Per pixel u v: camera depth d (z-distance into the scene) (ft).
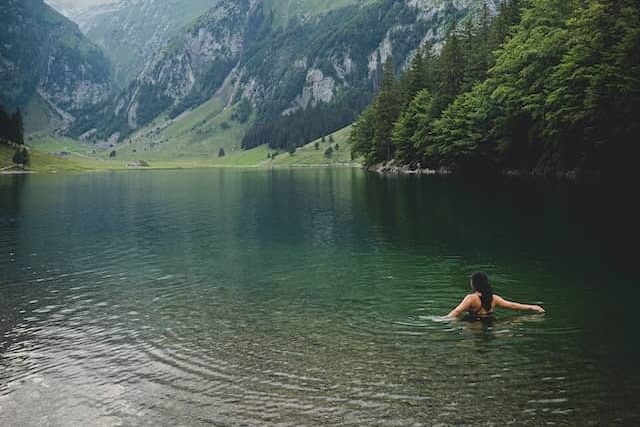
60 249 91.86
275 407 32.65
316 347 42.50
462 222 110.63
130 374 38.37
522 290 57.67
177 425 30.99
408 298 56.65
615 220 103.14
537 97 208.13
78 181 366.02
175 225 121.60
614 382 34.88
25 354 42.88
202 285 65.00
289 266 74.84
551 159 231.91
